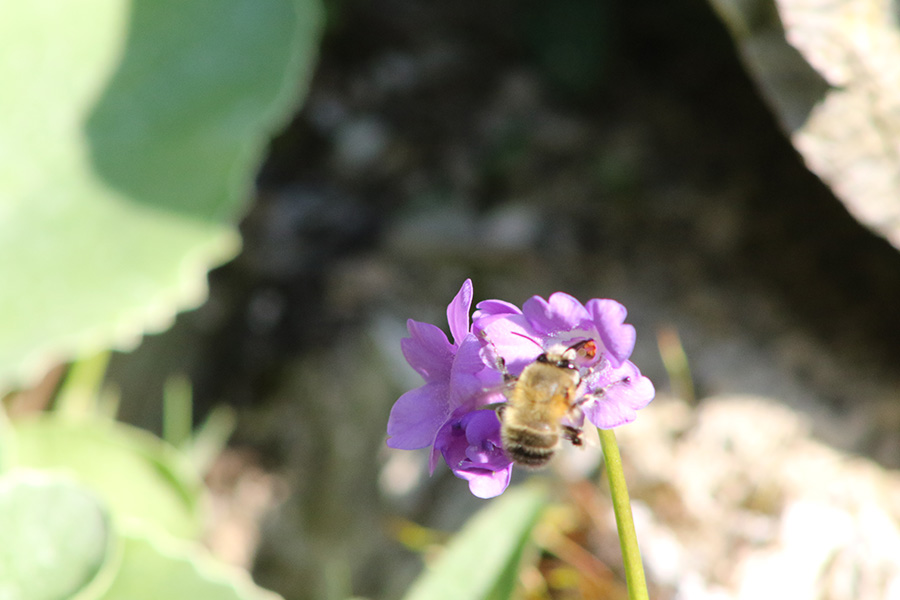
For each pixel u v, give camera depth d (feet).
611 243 1.67
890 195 1.18
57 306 1.18
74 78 1.23
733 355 1.42
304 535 1.58
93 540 1.08
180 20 1.25
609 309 0.88
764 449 1.28
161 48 1.24
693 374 1.41
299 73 1.24
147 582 1.14
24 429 1.31
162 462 1.33
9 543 1.07
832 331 1.42
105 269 1.19
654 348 1.46
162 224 1.21
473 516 1.39
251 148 1.22
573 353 0.93
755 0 1.19
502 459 0.92
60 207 1.21
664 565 1.23
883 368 1.36
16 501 1.08
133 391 1.68
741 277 1.53
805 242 1.53
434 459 0.91
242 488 1.66
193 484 1.41
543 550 1.26
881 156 1.18
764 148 1.67
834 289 1.47
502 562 1.16
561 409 0.91
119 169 1.22
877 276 1.44
